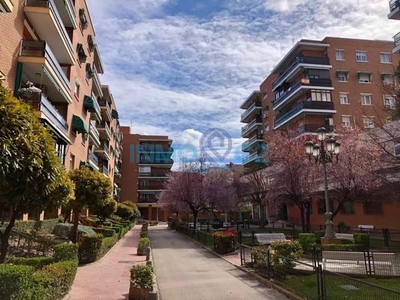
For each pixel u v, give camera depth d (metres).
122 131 73.38
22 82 18.25
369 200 19.56
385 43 43.38
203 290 9.17
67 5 21.08
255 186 33.22
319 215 34.03
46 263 8.77
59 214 22.12
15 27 15.85
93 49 32.19
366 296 7.41
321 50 42.72
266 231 27.81
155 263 14.24
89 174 16.50
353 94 41.16
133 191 70.19
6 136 5.13
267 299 8.13
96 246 13.98
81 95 27.55
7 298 4.80
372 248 15.40
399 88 13.73
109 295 8.41
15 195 6.23
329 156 17.92
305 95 41.44
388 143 17.55
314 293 7.88
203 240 22.20
